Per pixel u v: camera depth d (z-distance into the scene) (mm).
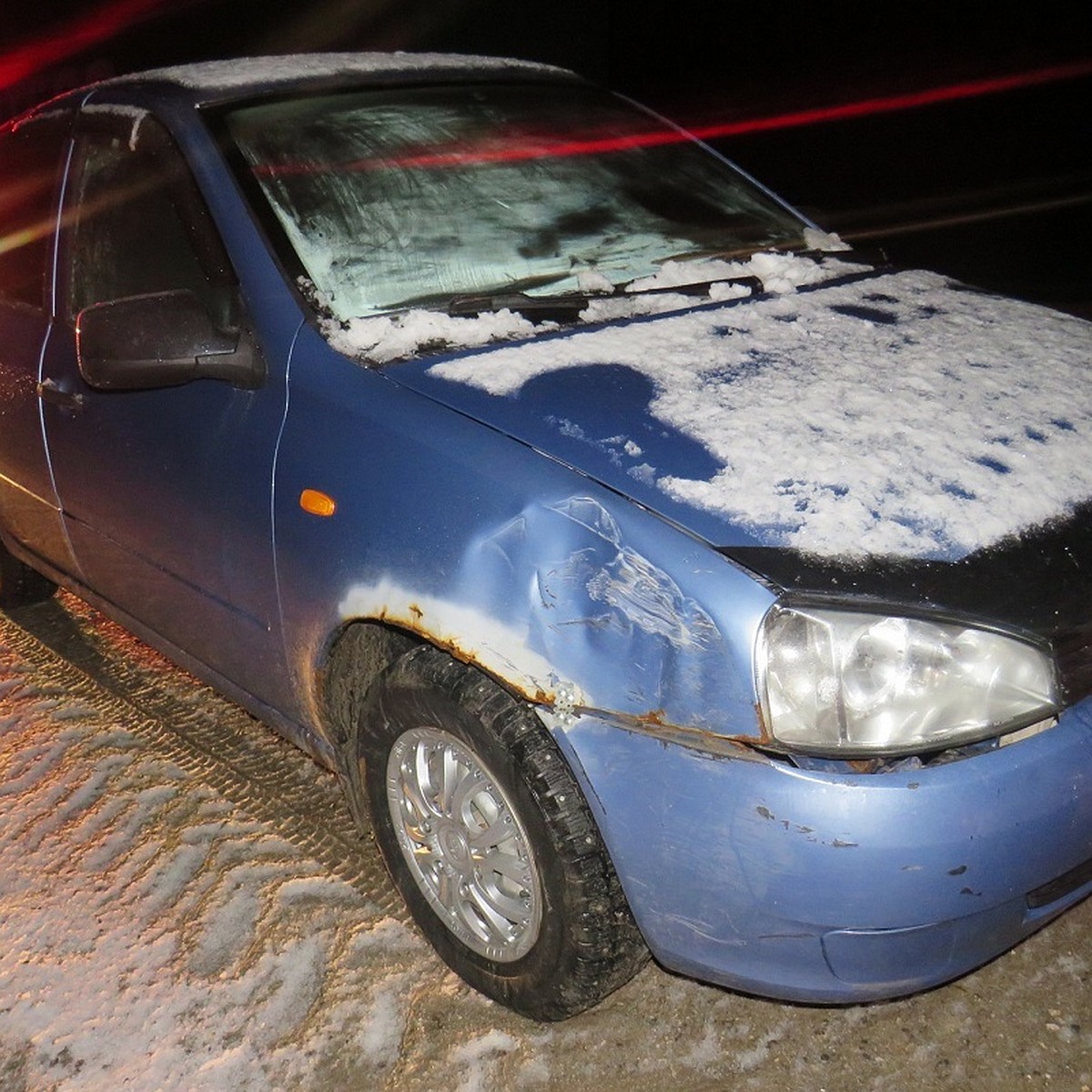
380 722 2324
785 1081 2164
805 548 1828
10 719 3396
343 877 2711
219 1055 2268
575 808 2008
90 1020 2361
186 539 2695
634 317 2547
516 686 1982
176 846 2838
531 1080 2188
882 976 1862
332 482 2260
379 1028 2309
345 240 2564
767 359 2352
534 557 1959
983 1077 2148
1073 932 2443
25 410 3156
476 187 2820
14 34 10578
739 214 3135
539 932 2146
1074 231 7844
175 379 2420
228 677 2828
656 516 1910
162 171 2719
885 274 2961
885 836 1740
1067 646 1860
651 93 12281
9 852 2848
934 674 1776
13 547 3717
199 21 11125
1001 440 2100
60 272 3037
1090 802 1854
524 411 2129
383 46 11375
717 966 1964
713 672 1798
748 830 1795
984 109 10125
